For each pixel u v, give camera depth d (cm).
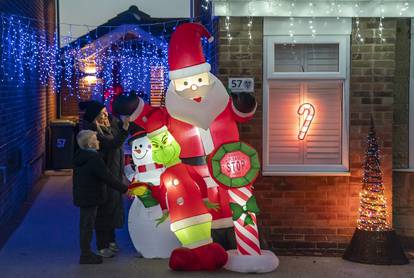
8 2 1124
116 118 942
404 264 864
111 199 874
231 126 820
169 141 802
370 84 923
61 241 973
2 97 1051
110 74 2300
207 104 796
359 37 919
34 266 831
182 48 782
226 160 785
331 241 927
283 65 933
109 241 898
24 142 1344
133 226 877
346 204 927
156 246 866
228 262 802
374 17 916
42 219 1138
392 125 933
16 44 1239
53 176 1709
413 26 937
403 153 952
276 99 931
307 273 806
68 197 1366
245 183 786
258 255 800
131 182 889
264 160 925
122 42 2300
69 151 1822
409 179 949
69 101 2261
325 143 934
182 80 790
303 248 927
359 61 922
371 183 891
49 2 1931
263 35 917
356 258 868
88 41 2186
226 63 916
